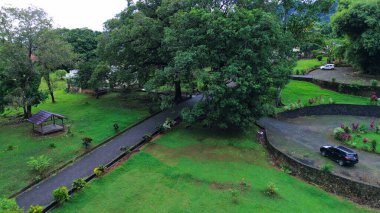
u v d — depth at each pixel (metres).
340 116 40.41
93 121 37.34
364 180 23.06
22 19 35.66
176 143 31.00
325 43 70.12
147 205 21.14
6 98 36.44
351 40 53.06
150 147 30.09
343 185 23.14
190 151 29.20
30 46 37.16
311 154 27.97
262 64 32.72
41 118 32.72
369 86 44.94
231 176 24.83
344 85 47.31
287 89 49.97
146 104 44.97
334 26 53.41
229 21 31.00
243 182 23.77
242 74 29.89
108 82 49.16
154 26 37.47
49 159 26.30
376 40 46.31
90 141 29.84
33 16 36.34
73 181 23.69
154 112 40.44
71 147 29.62
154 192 22.62
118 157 27.44
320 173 24.28
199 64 31.81
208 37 32.22
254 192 22.75
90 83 46.75
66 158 27.59
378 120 38.16
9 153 28.69
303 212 20.80
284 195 22.66
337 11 57.38
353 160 25.02
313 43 67.38
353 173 24.20
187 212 20.45
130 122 36.84
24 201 21.34
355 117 39.75
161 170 25.62
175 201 21.64
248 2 36.31
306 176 25.19
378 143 30.38
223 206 21.05
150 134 32.59
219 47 31.80
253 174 25.39
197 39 31.81
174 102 45.19
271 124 36.97
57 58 38.94
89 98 50.62
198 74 30.33
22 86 37.97
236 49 31.64
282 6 42.34
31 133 33.88
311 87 51.16
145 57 42.56
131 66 45.00
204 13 31.92
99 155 28.34
